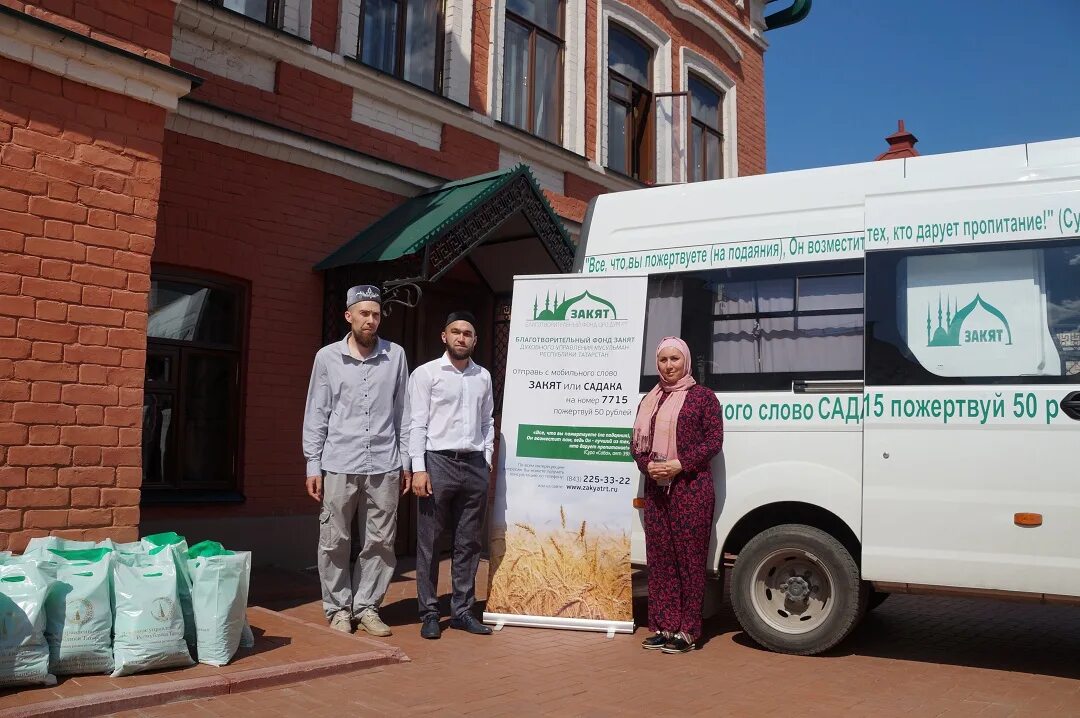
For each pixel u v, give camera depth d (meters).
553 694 4.62
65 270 4.95
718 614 6.84
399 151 9.16
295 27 8.30
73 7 5.05
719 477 5.75
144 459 7.38
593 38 11.80
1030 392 4.97
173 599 4.55
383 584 5.91
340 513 5.76
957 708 4.43
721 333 6.00
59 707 3.89
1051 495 4.86
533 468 6.32
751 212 6.06
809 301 5.73
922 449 5.18
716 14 14.22
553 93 11.34
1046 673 5.13
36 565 4.30
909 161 5.62
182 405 7.60
